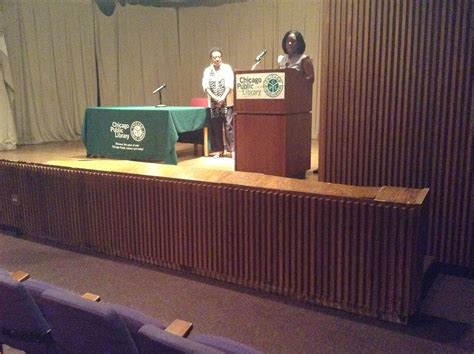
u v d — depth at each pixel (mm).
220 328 2660
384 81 3607
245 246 3082
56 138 8781
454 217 3475
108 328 1439
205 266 3291
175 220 3350
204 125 6062
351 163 3854
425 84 3455
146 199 3455
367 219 2625
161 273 3453
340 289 2789
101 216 3736
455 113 3377
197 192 3203
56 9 8477
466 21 3240
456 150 3402
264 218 2965
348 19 3664
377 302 2686
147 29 9602
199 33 9703
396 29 3498
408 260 2555
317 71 8680
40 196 4078
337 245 2746
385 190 2809
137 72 9641
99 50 9156
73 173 3795
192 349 1206
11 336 1900
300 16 8711
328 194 2732
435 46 3379
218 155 6203
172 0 9609
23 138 8320
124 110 5676
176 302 2988
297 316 2795
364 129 3754
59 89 8711
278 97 4168
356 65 3697
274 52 9055
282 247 2941
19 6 7996
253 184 3041
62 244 4117
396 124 3615
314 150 6789
